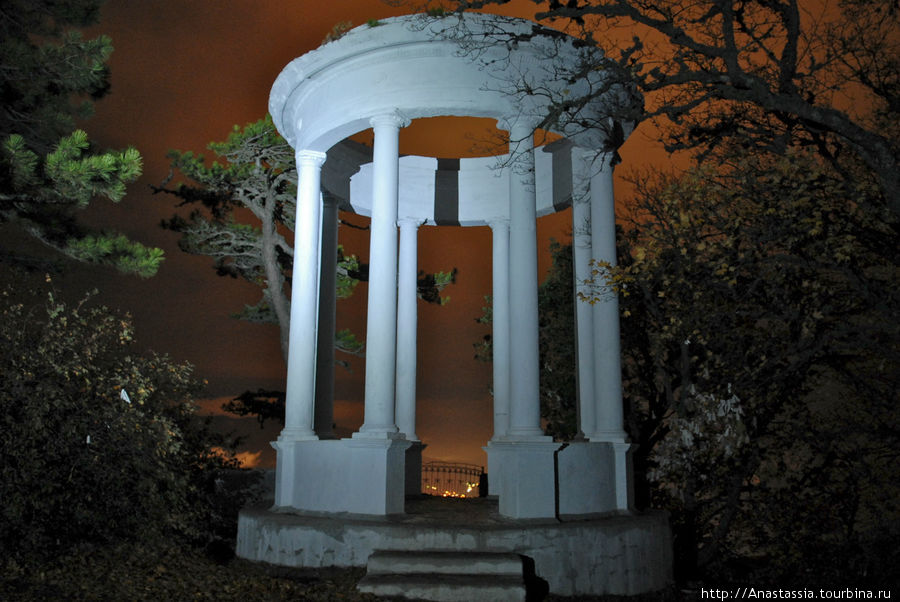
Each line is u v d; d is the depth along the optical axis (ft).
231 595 35.47
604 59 42.39
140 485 43.98
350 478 44.19
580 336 54.54
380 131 47.19
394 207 46.65
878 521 53.01
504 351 65.21
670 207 47.78
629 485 47.14
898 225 42.52
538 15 40.45
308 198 53.36
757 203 45.32
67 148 52.70
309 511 46.03
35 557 39.09
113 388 45.14
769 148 46.47
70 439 42.11
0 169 53.67
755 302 48.98
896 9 45.60
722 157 49.65
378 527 40.06
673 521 56.90
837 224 42.34
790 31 40.73
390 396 44.68
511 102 46.55
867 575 52.70
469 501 57.21
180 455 51.03
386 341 44.96
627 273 47.09
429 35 46.06
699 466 54.03
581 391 53.98
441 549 39.24
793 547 54.70
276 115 55.98
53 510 42.01
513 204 45.60
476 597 34.63
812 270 44.98
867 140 37.42
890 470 52.90
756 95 38.73
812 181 42.98
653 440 68.44
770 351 50.85
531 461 42.06
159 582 37.04
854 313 47.80
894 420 52.60
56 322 44.78
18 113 60.85
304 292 52.08
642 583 41.78
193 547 47.57
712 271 46.98
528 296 44.14
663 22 39.65
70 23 65.00
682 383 57.57
